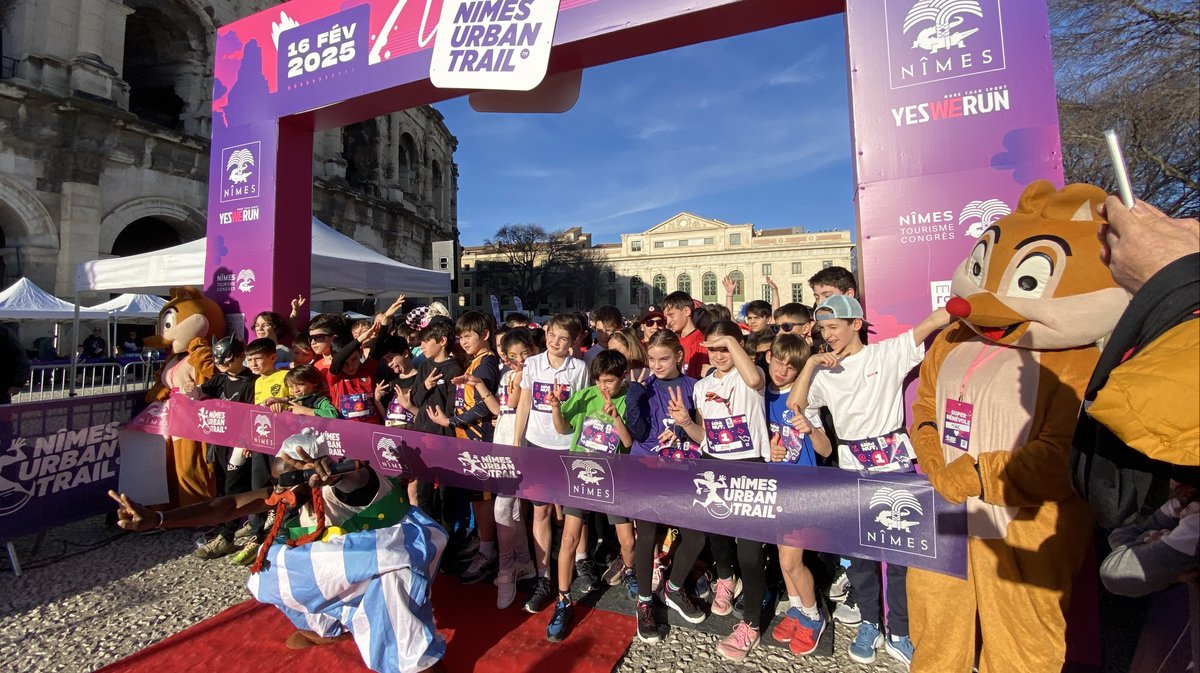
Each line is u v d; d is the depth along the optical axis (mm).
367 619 2326
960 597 2242
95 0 16406
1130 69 8023
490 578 3627
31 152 14953
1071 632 2436
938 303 2719
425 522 2652
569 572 2941
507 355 3844
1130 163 8398
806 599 2760
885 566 2742
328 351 4316
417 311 6133
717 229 70125
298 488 2367
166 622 3066
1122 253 1297
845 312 2637
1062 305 1818
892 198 2809
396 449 3330
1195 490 1273
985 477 1939
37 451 3838
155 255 6820
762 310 4652
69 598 3340
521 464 2984
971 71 2684
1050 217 1954
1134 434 1111
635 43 3605
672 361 3164
